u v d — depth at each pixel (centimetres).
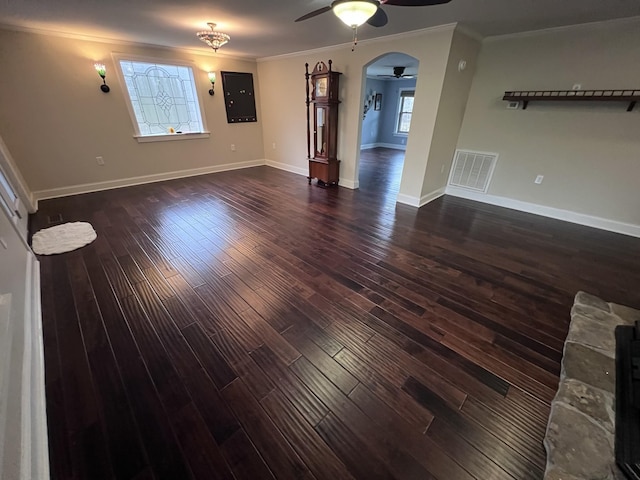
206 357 157
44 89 363
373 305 199
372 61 387
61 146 392
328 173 468
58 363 151
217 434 120
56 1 246
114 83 412
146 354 158
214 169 568
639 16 262
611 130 305
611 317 179
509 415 129
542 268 248
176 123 497
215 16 285
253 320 184
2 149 322
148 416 127
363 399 136
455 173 438
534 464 111
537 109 344
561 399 128
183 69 477
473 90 386
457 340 170
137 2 248
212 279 226
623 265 254
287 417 127
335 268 243
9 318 131
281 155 598
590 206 336
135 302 198
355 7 175
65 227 306
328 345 166
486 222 346
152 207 375
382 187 488
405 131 862
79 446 115
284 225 328
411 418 127
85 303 196
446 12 262
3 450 89
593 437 113
